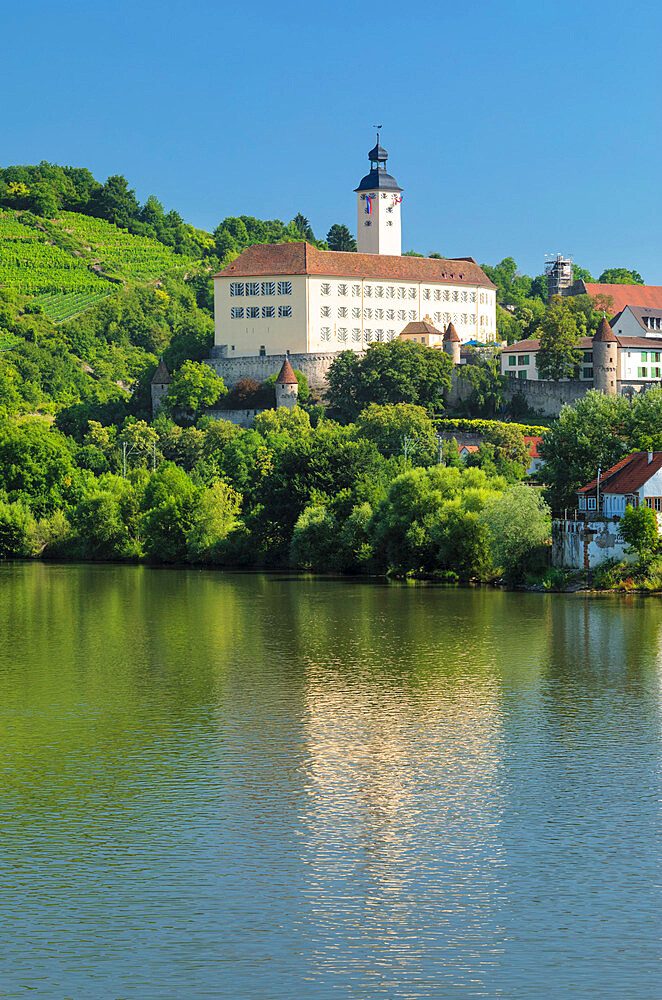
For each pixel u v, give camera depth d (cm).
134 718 6869
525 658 8581
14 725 6712
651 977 3775
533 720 6769
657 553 12062
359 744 6281
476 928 4103
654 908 4250
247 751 6169
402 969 3828
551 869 4588
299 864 4644
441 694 7438
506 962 3872
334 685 7725
